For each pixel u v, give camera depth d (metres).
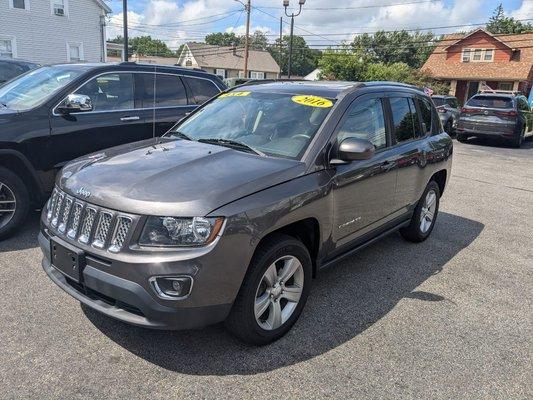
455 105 21.19
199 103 6.79
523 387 3.01
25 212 5.05
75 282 3.11
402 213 4.91
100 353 3.12
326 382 2.96
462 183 9.63
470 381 3.04
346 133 3.88
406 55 68.69
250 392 2.82
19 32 24.45
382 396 2.86
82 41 26.95
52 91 5.34
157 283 2.73
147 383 2.86
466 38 43.03
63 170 3.60
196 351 3.19
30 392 2.73
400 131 4.78
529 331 3.71
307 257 3.47
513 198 8.42
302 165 3.44
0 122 4.80
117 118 5.78
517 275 4.83
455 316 3.88
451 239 5.88
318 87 4.32
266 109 4.11
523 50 40.59
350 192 3.84
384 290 4.30
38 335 3.29
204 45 69.44
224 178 3.08
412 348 3.38
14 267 4.33
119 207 2.85
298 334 3.47
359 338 3.47
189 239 2.76
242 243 2.89
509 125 15.95
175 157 3.46
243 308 3.03
